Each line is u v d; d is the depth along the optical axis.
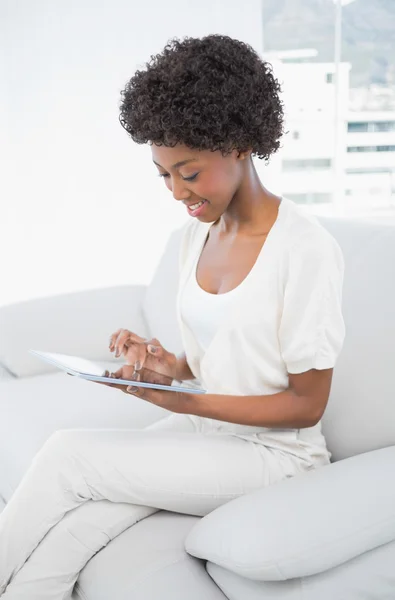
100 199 3.03
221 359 1.30
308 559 1.02
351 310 1.46
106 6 2.86
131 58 2.90
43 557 1.18
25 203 3.04
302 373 1.23
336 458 1.43
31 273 3.11
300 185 2.90
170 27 2.88
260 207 1.28
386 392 1.35
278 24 2.82
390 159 2.80
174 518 1.28
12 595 1.17
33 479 1.20
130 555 1.17
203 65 1.11
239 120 1.15
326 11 2.75
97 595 1.15
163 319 2.02
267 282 1.24
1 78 2.93
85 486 1.20
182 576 1.12
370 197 2.85
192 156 1.15
